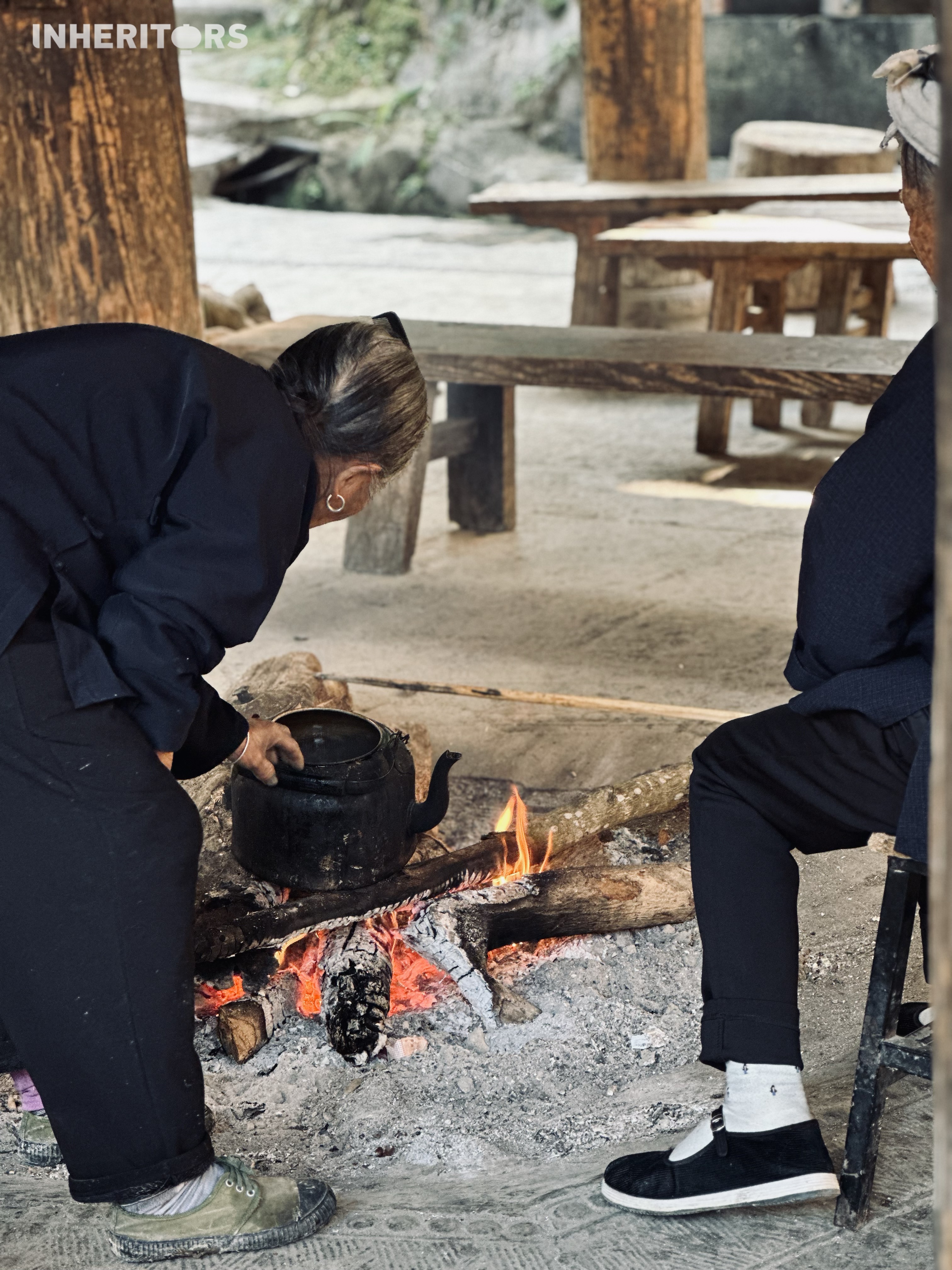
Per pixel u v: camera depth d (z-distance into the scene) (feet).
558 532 18.74
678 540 18.30
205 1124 6.50
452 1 51.85
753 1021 6.17
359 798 8.27
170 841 6.00
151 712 6.06
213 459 6.02
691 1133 6.44
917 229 6.00
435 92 51.37
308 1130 7.58
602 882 9.09
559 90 49.06
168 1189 6.14
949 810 3.00
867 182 25.02
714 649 14.62
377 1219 6.46
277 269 37.93
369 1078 8.02
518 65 50.19
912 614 6.05
